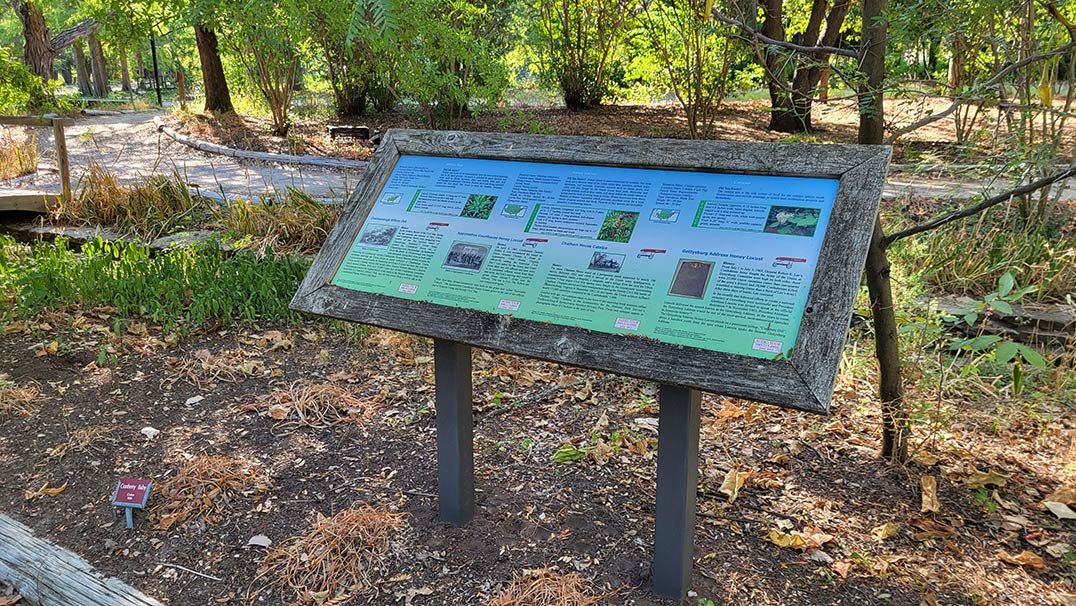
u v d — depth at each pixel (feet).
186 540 8.95
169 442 11.12
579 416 12.00
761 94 62.49
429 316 7.44
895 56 9.66
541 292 7.09
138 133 48.37
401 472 10.29
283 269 16.92
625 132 43.60
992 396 12.18
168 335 14.89
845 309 5.84
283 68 44.45
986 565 8.39
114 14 36.17
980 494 9.64
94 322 15.53
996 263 16.03
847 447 10.85
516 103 53.36
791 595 7.91
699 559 8.45
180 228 21.81
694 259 6.64
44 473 10.30
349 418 11.84
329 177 33.42
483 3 41.47
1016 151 11.66
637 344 6.41
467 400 8.61
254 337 14.98
